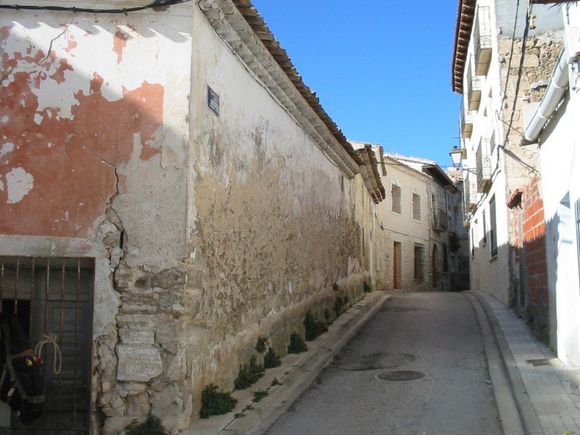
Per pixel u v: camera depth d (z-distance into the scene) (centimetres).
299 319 1023
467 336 1113
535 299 1034
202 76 632
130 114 590
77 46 595
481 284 2169
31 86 591
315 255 1168
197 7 618
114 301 571
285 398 716
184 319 571
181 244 577
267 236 863
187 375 575
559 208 784
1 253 577
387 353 978
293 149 1023
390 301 1716
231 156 721
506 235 1455
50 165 585
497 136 1502
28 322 595
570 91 673
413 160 3092
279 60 831
